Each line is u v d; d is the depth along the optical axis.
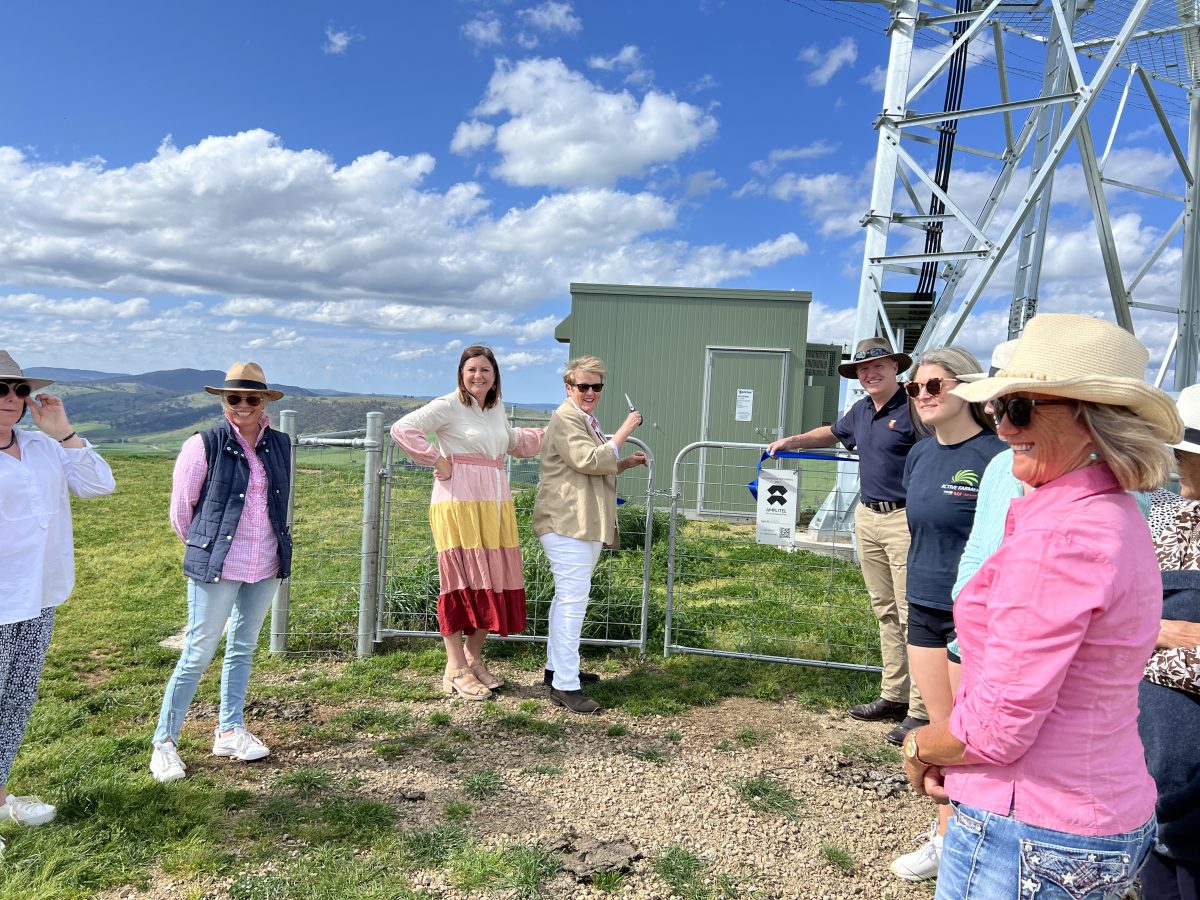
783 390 12.61
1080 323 1.52
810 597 6.98
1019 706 1.35
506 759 3.82
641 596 6.33
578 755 3.91
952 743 1.49
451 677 4.65
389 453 5.45
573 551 4.53
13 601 2.82
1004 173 11.80
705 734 4.26
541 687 4.86
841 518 8.70
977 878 1.47
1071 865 1.37
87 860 2.79
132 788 3.29
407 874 2.80
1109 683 1.38
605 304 12.86
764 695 4.88
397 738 4.02
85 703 4.30
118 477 15.34
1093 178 11.89
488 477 4.55
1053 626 1.33
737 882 2.86
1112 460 1.34
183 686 3.46
